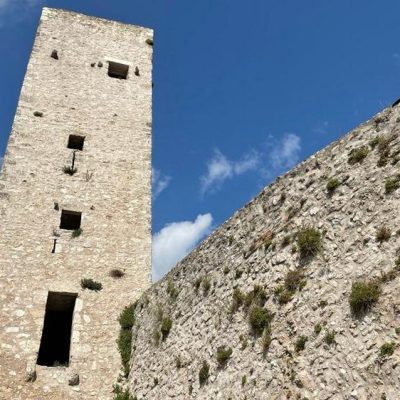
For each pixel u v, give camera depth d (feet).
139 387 49.21
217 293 42.45
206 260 46.26
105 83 80.33
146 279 61.57
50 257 59.41
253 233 41.63
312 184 37.65
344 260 31.86
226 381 36.32
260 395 32.55
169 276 51.93
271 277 36.76
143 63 86.12
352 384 27.37
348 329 29.14
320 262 33.45
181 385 41.83
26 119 71.00
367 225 31.65
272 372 32.48
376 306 28.32
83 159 69.62
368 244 30.91
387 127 33.86
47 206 63.41
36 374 50.72
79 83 78.54
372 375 26.68
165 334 47.75
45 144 69.21
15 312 53.93
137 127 76.28
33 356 51.55
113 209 66.18
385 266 29.22
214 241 46.39
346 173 35.12
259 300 36.70
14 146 67.46
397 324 26.99
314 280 33.14
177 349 44.78
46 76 77.36
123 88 80.79
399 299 27.48
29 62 78.18
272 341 33.71
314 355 30.27
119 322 57.21
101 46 85.61
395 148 32.60
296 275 34.53
